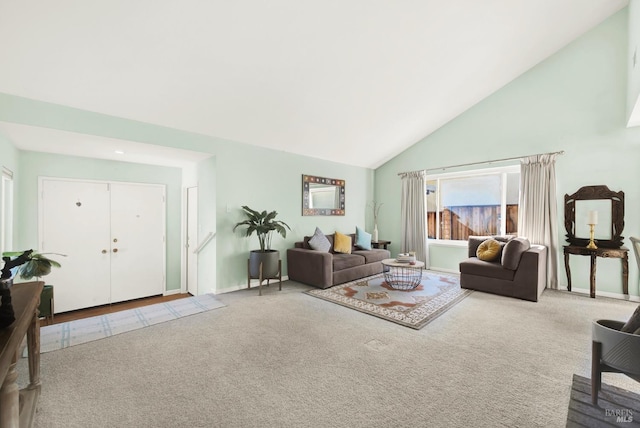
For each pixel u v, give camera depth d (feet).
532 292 12.02
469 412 5.40
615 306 11.44
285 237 15.58
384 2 8.71
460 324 9.66
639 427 4.92
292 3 7.99
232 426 5.07
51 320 11.06
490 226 17.08
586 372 6.74
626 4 12.13
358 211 21.16
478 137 16.88
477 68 13.47
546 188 14.20
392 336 8.73
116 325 9.60
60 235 12.96
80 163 13.43
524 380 6.43
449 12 9.74
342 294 13.12
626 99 12.35
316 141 15.99
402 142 18.99
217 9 7.60
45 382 6.31
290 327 9.43
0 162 9.41
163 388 6.15
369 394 5.95
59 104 9.25
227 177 13.82
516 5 10.27
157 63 8.68
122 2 6.86
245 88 10.67
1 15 6.45
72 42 7.44
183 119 11.56
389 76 12.19
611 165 12.84
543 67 14.57
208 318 10.27
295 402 5.71
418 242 19.45
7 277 4.49
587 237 13.39
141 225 15.44
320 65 10.50
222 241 13.65
